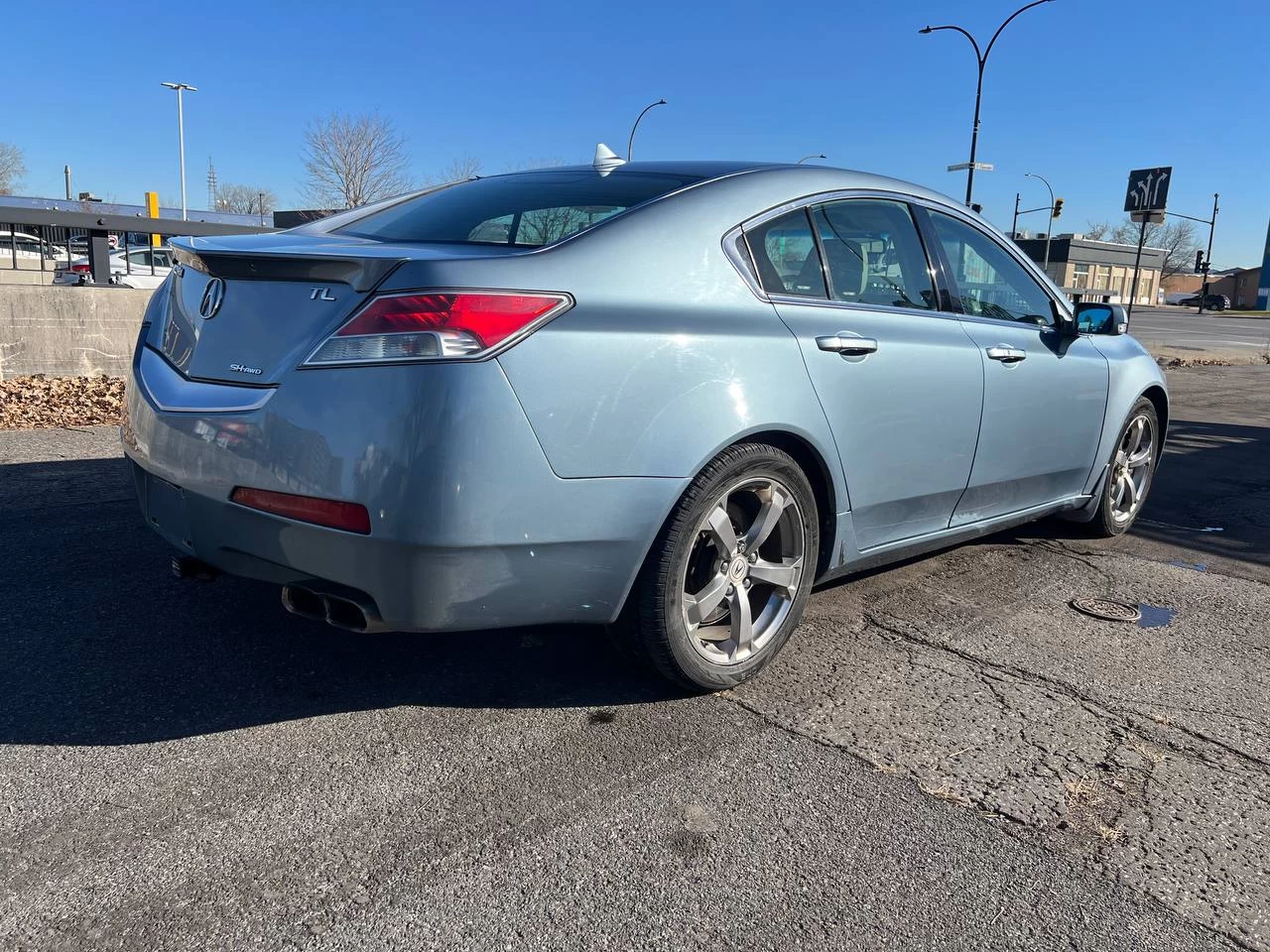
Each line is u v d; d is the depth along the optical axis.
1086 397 4.32
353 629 2.46
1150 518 5.57
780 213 3.06
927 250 3.61
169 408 2.62
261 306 2.52
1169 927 2.02
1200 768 2.67
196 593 3.59
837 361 3.01
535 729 2.72
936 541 3.69
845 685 3.08
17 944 1.82
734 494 2.87
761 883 2.09
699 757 2.60
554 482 2.39
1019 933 1.98
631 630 2.75
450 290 2.29
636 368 2.51
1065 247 67.88
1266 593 4.21
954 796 2.47
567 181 3.15
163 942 1.84
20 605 3.42
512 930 1.92
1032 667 3.29
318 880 2.04
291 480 2.35
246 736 2.61
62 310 9.01
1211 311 69.06
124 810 2.25
